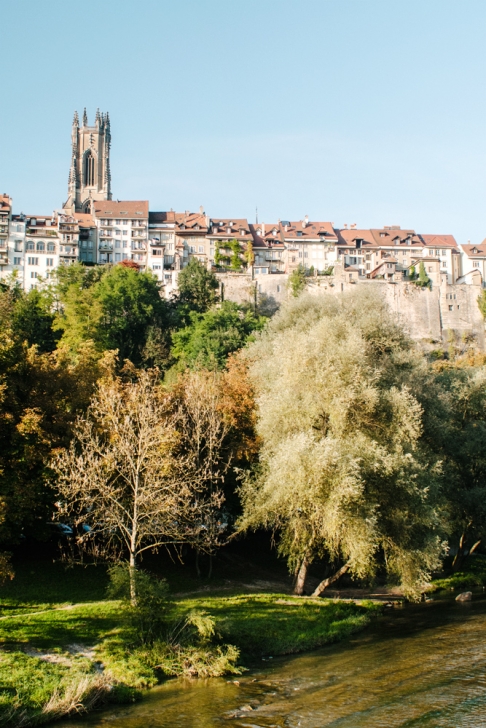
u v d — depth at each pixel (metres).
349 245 194.25
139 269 170.38
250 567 52.53
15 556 45.41
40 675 27.36
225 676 29.88
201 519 44.19
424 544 42.38
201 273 156.50
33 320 115.38
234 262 174.38
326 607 41.12
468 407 60.59
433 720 24.23
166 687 28.56
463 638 35.09
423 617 40.94
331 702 26.39
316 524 41.59
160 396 49.94
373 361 52.91
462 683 27.86
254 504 44.62
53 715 25.19
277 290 164.50
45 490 42.91
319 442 41.12
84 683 26.56
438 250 197.38
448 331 163.50
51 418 44.81
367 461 40.38
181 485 41.78
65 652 29.91
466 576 54.66
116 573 32.31
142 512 38.31
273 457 42.31
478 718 24.31
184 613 34.47
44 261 174.25
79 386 48.66
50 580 41.00
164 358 124.19
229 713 25.59
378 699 26.48
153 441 37.81
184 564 49.62
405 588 42.84
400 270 183.38
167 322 142.38
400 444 43.34
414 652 32.66
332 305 69.06
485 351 163.50
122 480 41.72
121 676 28.52
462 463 55.38
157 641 31.19
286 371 45.75
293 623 37.16
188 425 48.53
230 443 52.94
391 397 45.06
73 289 130.62
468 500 53.41
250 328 130.88
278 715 25.28
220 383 60.00
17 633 31.22
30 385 44.84
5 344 43.44
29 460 41.19
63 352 54.50
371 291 71.50
